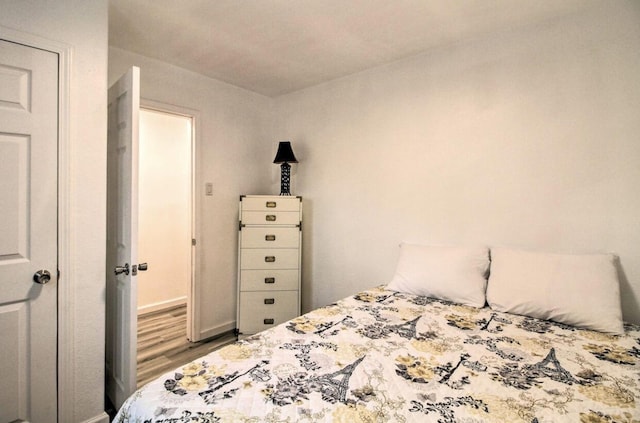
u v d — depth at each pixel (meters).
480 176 2.12
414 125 2.41
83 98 1.56
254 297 2.88
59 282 1.52
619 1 1.67
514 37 1.99
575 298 1.58
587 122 1.76
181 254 3.82
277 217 2.90
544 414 0.90
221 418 0.87
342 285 2.88
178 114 2.68
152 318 3.37
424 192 2.37
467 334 1.47
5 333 1.39
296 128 3.22
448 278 1.98
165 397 0.97
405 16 1.89
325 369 1.14
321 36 2.14
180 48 2.31
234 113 3.06
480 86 2.11
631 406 0.94
